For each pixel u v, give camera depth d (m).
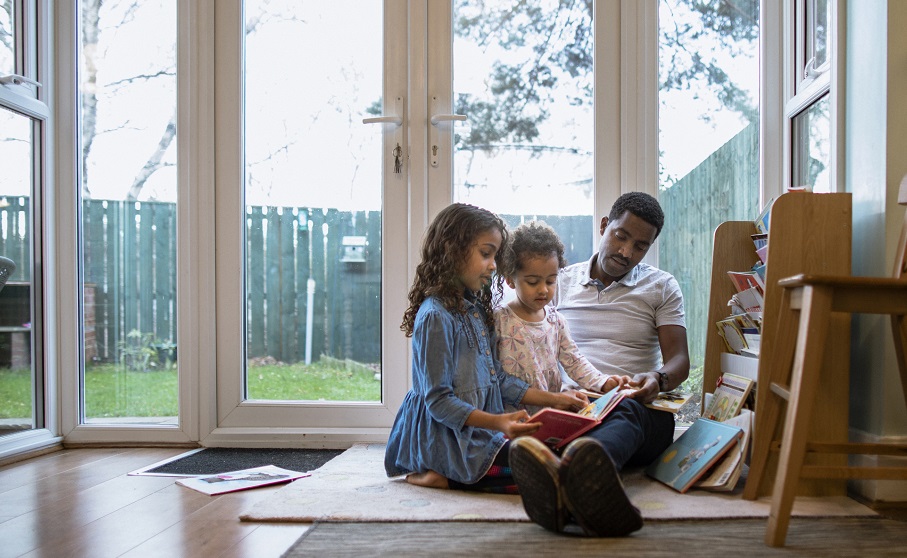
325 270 2.44
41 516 1.58
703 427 1.83
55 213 2.39
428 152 2.38
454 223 1.82
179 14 2.40
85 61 2.46
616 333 2.09
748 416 1.73
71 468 2.07
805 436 1.34
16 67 2.30
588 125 2.38
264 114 2.44
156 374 2.43
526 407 1.89
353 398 2.43
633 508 1.35
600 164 2.35
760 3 2.31
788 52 2.24
